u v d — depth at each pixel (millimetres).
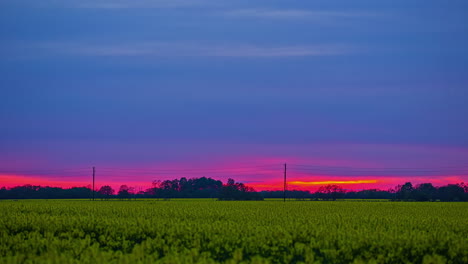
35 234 28359
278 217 40188
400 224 35031
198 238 26812
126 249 25391
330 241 25516
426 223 35312
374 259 22109
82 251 22516
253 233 28359
